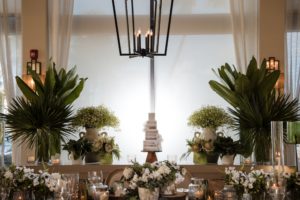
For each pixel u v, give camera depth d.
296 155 4.45
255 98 5.96
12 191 3.75
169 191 4.23
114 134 7.30
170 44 7.40
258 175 4.03
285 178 3.61
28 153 6.70
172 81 7.37
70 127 6.11
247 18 7.20
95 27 7.41
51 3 7.20
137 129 7.32
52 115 5.85
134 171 4.08
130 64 7.39
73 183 3.75
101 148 5.84
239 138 6.39
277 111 5.90
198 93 7.36
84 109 6.00
